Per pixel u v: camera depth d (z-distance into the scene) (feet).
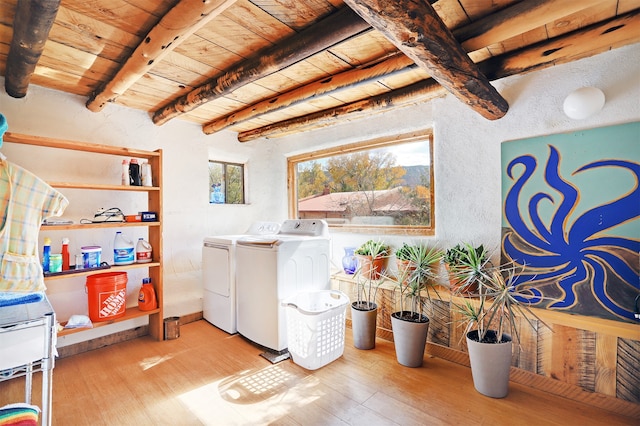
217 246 9.32
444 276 7.86
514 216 6.70
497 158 6.98
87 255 7.29
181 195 9.75
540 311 6.11
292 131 10.45
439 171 8.00
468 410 5.41
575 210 5.94
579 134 5.91
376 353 7.66
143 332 8.78
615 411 5.29
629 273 5.39
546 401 5.67
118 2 4.27
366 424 5.08
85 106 7.93
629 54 5.42
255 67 5.77
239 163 11.68
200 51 5.68
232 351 7.79
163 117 8.63
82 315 7.34
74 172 7.71
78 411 5.39
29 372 3.57
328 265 9.05
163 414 5.34
